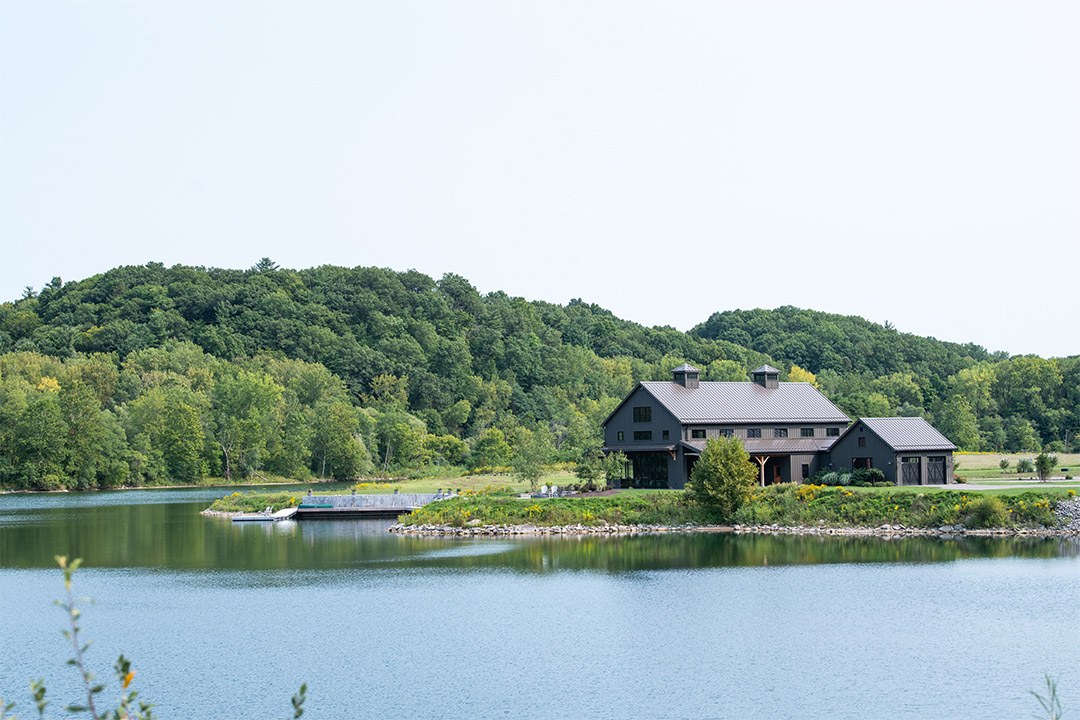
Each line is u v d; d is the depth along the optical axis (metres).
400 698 33.62
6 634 43.16
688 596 49.75
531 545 69.12
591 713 32.00
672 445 88.31
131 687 35.06
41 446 146.38
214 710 32.44
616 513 78.06
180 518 96.19
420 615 46.25
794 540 68.69
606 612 46.38
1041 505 72.00
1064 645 39.59
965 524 71.31
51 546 73.00
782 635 41.69
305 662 38.25
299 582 55.41
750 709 32.28
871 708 32.25
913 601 47.91
